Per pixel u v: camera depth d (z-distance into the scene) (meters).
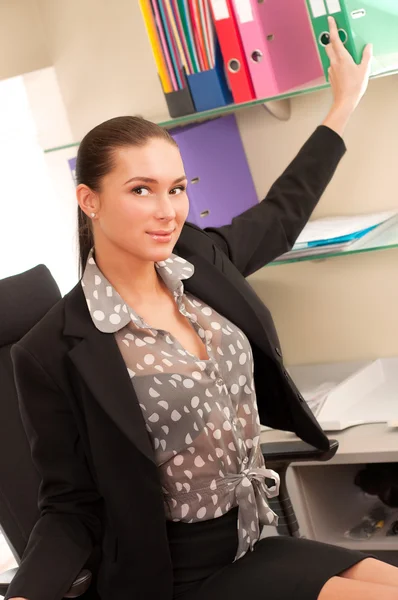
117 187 1.69
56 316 1.77
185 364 1.74
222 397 1.78
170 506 1.78
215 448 1.76
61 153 2.93
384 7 2.22
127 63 2.77
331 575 1.66
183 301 1.86
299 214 2.18
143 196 1.70
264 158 2.72
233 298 1.90
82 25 2.78
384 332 2.74
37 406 1.74
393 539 2.35
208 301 1.88
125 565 1.73
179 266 1.88
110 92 2.82
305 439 2.01
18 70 2.86
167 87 2.42
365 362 2.76
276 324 2.87
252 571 1.73
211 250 2.01
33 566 1.64
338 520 2.51
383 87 2.51
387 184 2.61
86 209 1.77
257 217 2.15
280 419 2.03
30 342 1.74
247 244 2.12
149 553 1.71
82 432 1.74
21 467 2.01
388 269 2.66
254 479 1.81
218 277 1.92
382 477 2.51
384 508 2.50
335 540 2.43
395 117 2.53
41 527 1.73
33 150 2.94
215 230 2.11
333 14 2.17
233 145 2.69
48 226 3.00
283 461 2.04
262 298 2.86
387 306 2.71
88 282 1.79
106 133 1.71
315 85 2.28
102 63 2.80
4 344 2.10
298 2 2.31
